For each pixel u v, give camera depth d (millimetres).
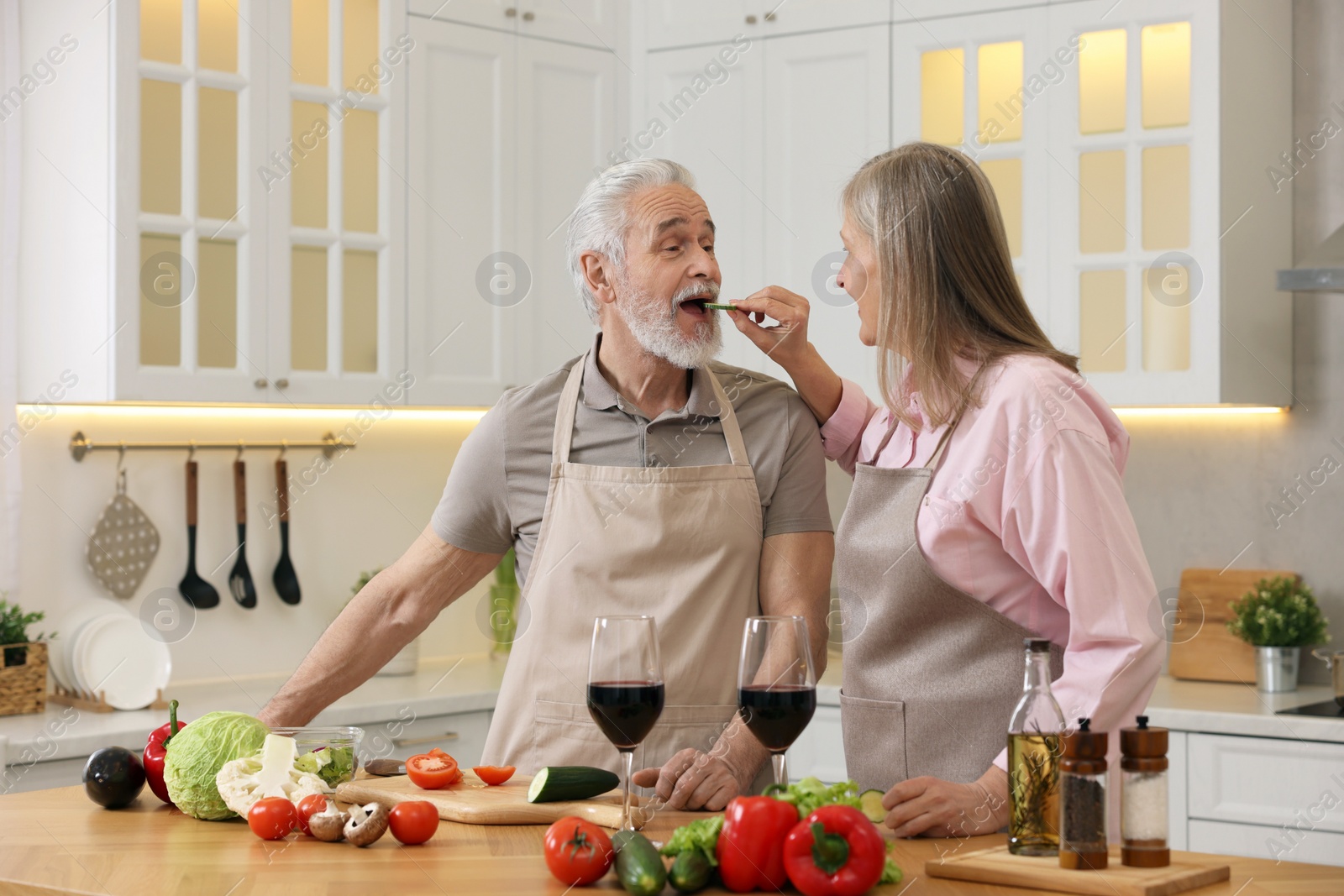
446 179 3076
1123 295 2934
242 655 3238
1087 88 2941
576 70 3240
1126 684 1340
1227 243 2852
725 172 3219
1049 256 2975
